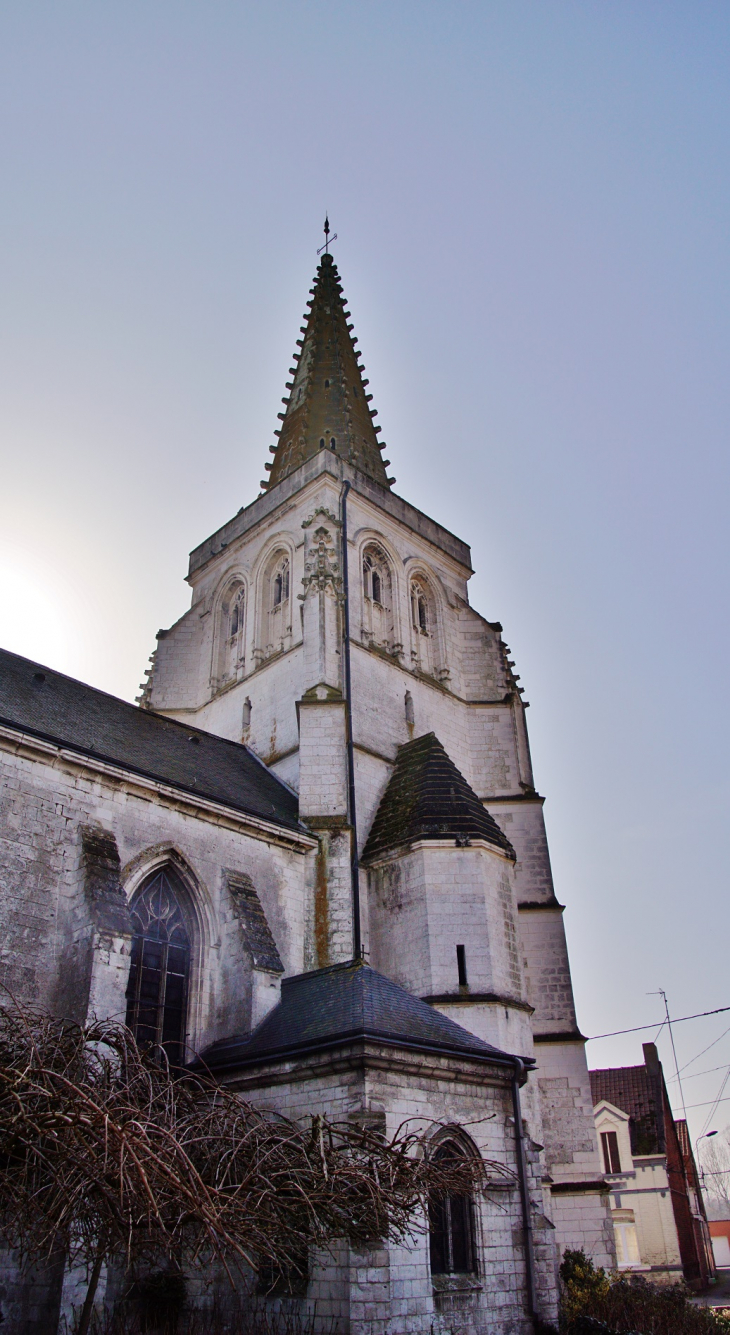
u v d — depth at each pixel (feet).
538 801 128.98
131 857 83.25
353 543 134.10
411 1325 57.06
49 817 78.23
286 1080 67.51
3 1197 42.98
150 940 84.53
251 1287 60.59
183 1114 54.24
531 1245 67.36
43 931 74.08
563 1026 112.37
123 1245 44.88
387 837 106.73
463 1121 67.56
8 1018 52.60
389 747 121.08
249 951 83.97
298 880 99.76
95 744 89.97
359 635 127.34
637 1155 187.93
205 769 104.68
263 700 128.77
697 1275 198.08
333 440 155.12
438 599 146.30
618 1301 92.43
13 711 85.30
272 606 138.62
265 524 144.05
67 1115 39.68
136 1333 62.23
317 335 172.96
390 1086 63.87
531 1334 64.44
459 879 99.76
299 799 107.24
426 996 93.71
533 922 119.55
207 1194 40.01
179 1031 83.76
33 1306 58.95
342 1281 54.85
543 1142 100.68
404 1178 50.44
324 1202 45.88
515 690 145.28
